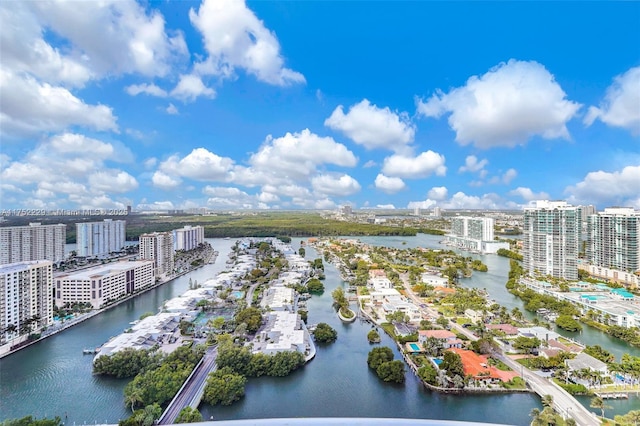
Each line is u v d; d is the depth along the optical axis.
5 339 169.62
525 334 172.75
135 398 112.69
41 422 98.06
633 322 188.00
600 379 127.56
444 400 124.00
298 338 166.00
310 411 117.56
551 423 103.94
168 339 174.75
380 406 120.50
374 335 177.62
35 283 188.62
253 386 133.38
